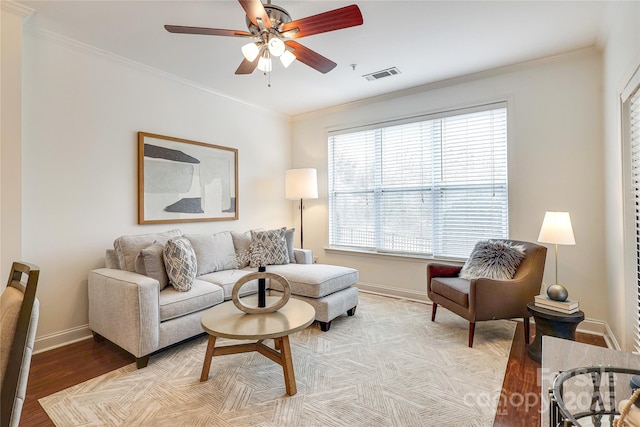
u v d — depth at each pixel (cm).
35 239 249
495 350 251
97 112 285
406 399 188
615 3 220
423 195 384
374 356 242
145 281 228
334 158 462
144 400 187
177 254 264
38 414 175
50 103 256
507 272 271
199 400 187
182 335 248
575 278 294
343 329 296
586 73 288
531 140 314
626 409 88
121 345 232
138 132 314
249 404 183
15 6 217
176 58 302
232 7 225
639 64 180
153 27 249
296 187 423
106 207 291
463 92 353
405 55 300
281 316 211
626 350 220
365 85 374
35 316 87
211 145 383
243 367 226
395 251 407
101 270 262
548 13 234
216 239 344
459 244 360
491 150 339
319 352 249
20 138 223
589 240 288
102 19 238
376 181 422
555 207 303
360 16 173
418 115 384
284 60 208
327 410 177
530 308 239
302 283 300
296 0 217
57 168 260
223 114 401
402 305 367
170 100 343
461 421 168
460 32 260
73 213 270
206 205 377
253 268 352
